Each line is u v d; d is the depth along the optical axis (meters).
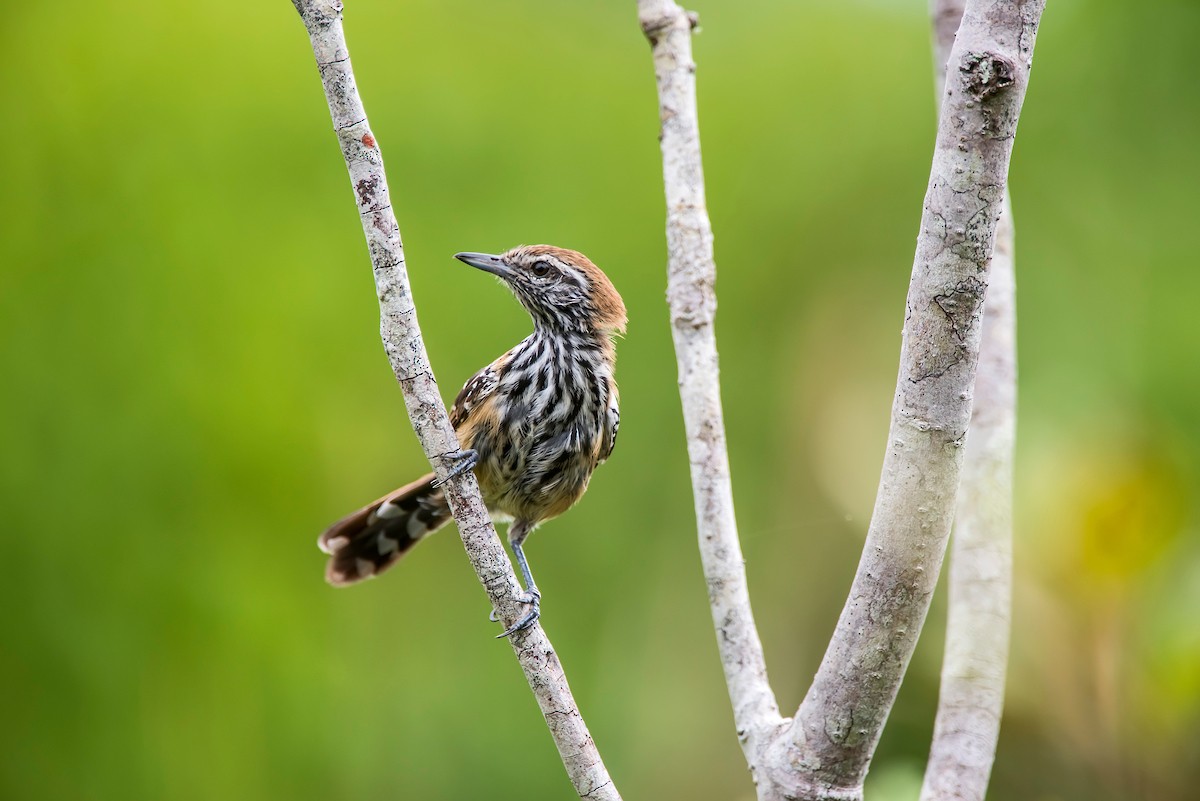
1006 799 9.83
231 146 13.88
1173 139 14.45
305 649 13.06
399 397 13.67
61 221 13.45
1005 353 6.33
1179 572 9.28
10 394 12.95
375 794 13.36
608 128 15.41
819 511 14.89
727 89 16.39
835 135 16.14
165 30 14.15
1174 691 8.94
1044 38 15.39
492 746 13.84
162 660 12.73
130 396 12.98
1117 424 11.91
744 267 15.61
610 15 16.09
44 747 12.59
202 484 12.89
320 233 13.81
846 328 15.44
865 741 5.08
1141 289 13.95
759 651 5.86
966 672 6.07
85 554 12.73
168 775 12.68
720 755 14.30
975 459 6.26
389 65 14.91
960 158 4.36
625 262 14.88
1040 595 9.58
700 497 6.11
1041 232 14.76
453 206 14.56
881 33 16.70
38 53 13.91
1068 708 9.48
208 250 13.43
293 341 13.37
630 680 14.34
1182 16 14.50
